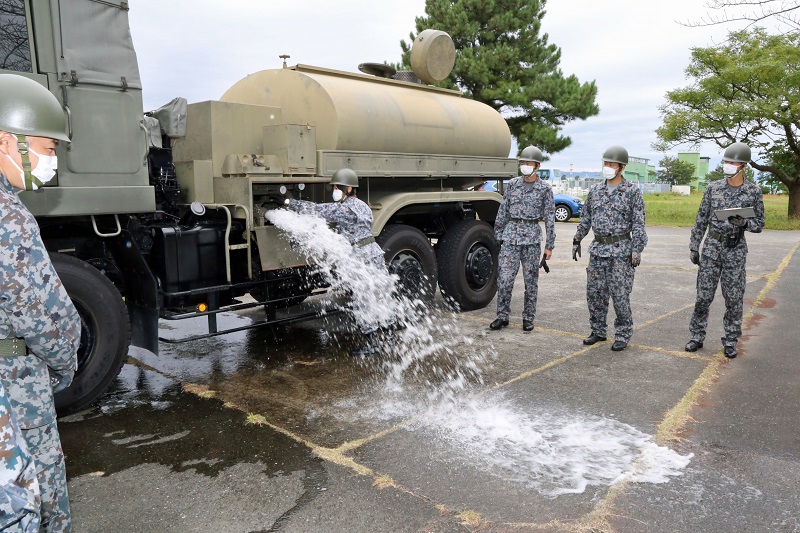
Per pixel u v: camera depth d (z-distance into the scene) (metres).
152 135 4.52
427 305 6.45
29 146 1.93
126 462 3.31
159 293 4.47
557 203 21.81
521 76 21.22
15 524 1.66
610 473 3.17
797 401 4.18
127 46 4.00
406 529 2.66
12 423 1.71
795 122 18.81
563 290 8.46
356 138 5.61
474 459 3.33
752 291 8.16
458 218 7.16
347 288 5.55
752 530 2.66
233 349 5.59
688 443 3.53
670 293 8.10
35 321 1.92
